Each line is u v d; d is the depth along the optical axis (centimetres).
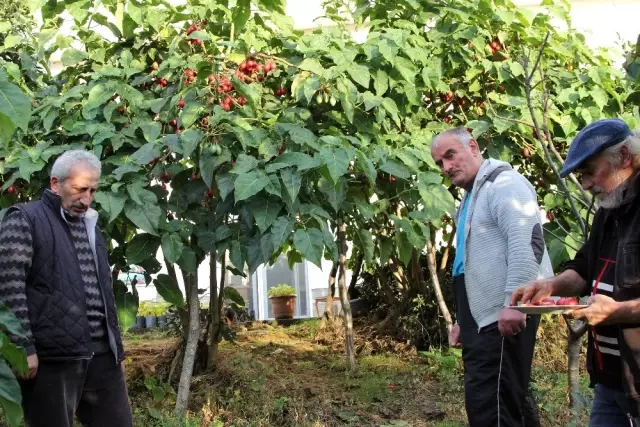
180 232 459
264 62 500
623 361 235
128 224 488
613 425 260
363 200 491
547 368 585
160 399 500
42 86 550
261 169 432
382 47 479
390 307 737
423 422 477
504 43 552
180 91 471
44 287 317
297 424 466
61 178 325
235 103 463
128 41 524
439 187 479
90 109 460
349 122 494
